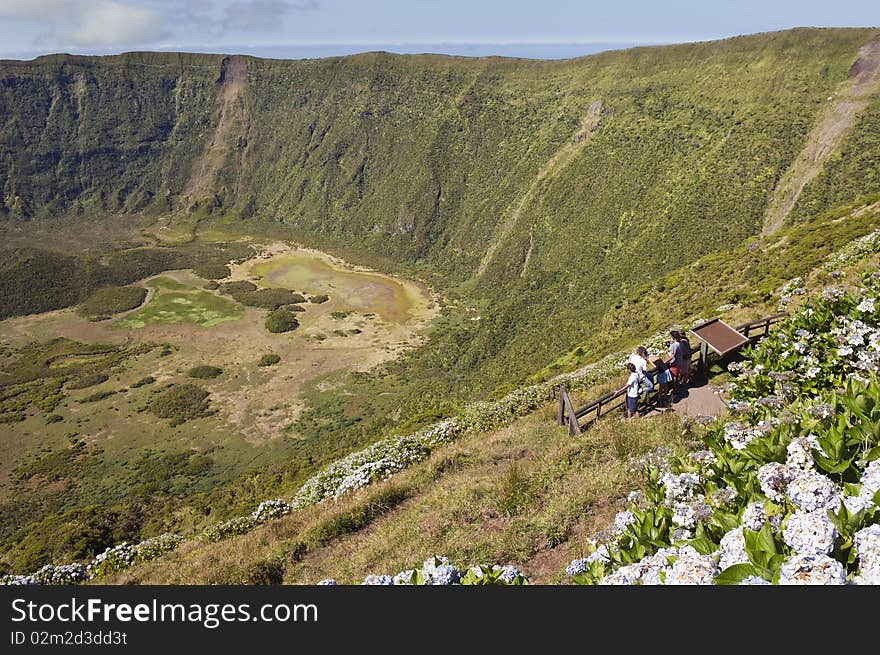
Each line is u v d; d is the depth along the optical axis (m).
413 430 37.69
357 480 19.81
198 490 85.69
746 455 7.18
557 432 16.81
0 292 181.50
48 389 125.88
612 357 31.53
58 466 95.19
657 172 174.75
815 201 132.75
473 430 22.81
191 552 20.31
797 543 4.37
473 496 13.52
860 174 133.38
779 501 5.52
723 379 15.52
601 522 10.30
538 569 9.71
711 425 11.25
